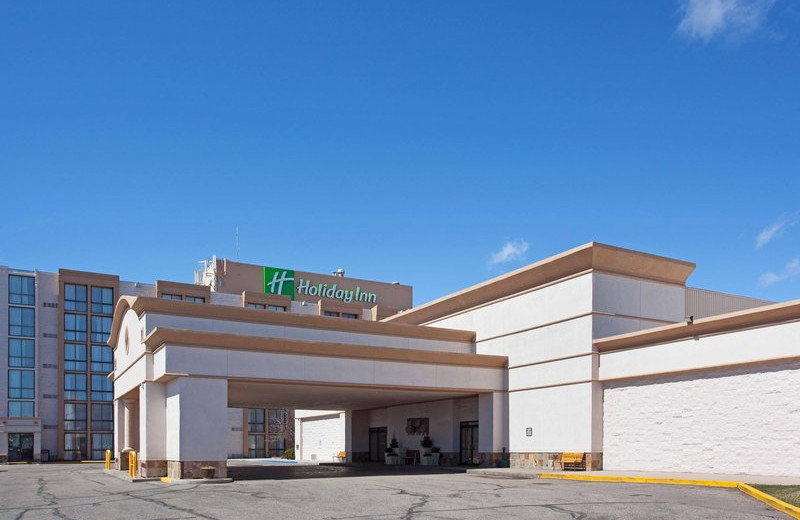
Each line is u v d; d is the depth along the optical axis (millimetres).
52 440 63750
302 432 53250
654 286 31078
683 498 16875
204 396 26656
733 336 23922
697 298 32781
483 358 33125
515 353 33188
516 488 20359
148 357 27984
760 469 22750
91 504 17750
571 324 30062
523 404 32312
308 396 35062
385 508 15820
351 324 32906
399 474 29500
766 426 22719
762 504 15594
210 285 76500
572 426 29438
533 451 31391
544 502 16422
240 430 71688
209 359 27016
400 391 32625
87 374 65812
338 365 29984
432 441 37656
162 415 27828
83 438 64812
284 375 28625
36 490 22828
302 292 80125
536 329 32062
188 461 25891
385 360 31188
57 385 64500
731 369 24031
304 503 17016
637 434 27203
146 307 28391
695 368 25047
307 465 41688
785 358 22219
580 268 29891
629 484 21719
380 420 43594
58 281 66000
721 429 24125
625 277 30234
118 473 31938
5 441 60781
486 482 23266
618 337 27891
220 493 19891
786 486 18000
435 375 32156
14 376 62969
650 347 26875
